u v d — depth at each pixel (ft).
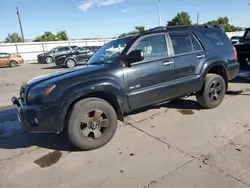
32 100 10.42
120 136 12.45
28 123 10.49
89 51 58.13
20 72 52.85
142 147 11.10
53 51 78.07
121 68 11.72
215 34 15.83
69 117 10.46
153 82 12.66
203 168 9.05
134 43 12.39
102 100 11.12
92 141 11.00
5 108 20.26
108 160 10.16
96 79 10.89
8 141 12.91
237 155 9.80
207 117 14.33
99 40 123.95
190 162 9.53
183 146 10.93
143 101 12.53
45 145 12.09
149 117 14.99
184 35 14.19
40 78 11.96
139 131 12.94
